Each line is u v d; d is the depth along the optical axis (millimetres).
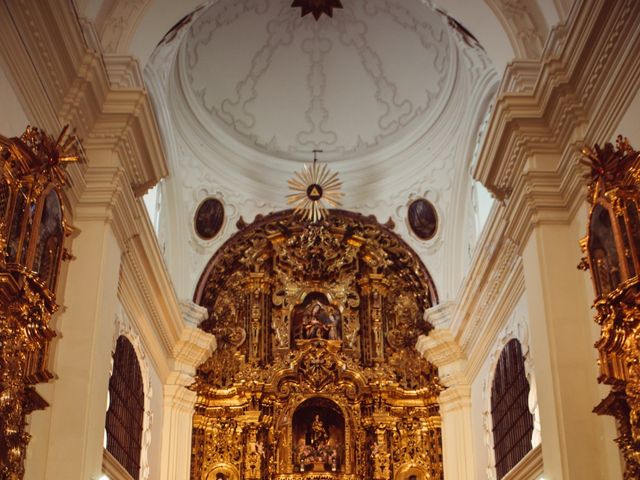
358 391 16094
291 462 15641
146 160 11273
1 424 7332
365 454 15805
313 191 16672
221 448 15695
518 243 11008
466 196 16156
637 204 7840
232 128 16828
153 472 14234
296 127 17094
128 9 11375
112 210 10359
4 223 7379
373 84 16703
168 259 16234
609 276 8305
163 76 13867
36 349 7922
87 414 9398
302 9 16000
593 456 9273
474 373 15227
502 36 11523
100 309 9938
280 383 16141
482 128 15047
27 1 8258
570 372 9648
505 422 13164
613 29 8688
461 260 16391
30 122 8891
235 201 16922
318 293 17047
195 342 15617
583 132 9961
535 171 10430
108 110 10500
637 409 7641
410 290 16922
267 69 16562
